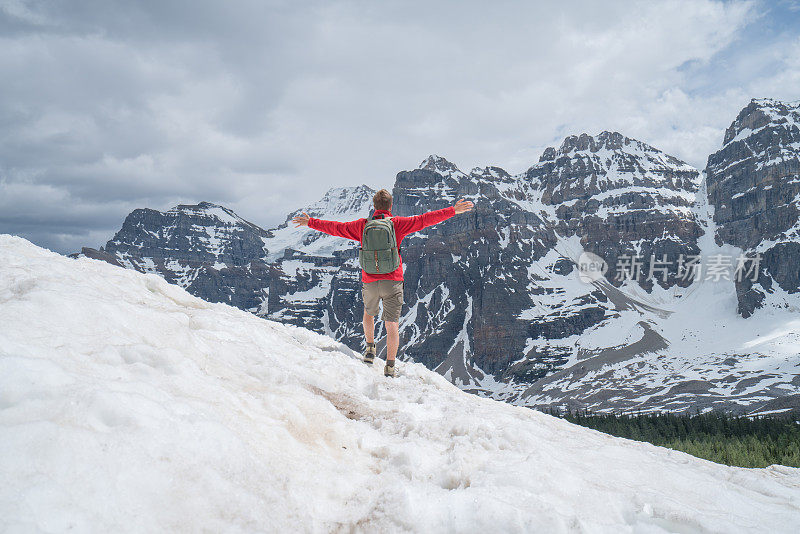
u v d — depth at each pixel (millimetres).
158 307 6180
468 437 4719
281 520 2836
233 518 2637
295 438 3844
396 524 3070
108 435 2580
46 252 7371
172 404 3154
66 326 3760
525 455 4367
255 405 3996
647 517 3521
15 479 2121
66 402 2670
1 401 2570
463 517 3119
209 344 5223
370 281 7363
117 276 7078
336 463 3771
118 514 2258
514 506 3229
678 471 4855
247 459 3049
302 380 5562
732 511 4117
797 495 4953
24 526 1947
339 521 3119
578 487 3777
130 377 3447
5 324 3389
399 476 3805
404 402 5816
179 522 2432
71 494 2188
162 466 2604
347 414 5207
